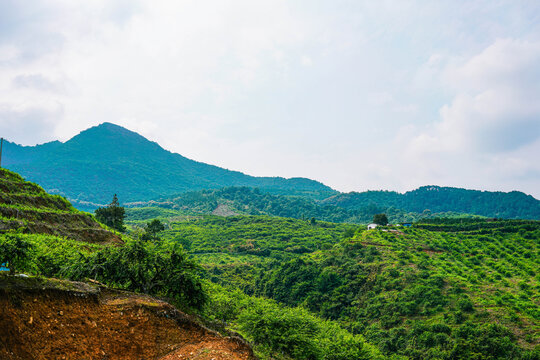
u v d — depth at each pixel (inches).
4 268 838.5
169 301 991.6
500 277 3016.7
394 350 2342.5
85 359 618.5
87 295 730.2
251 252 5546.3
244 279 4114.2
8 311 560.7
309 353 1397.6
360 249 3959.2
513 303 2481.5
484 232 4466.0
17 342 545.0
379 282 3125.0
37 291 638.5
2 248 830.5
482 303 2506.2
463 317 2413.9
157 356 719.7
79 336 647.1
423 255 3681.1
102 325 703.7
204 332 855.7
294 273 3582.7
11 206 1701.5
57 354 590.6
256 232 6909.5
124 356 679.7
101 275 981.8
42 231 1638.8
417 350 2235.5
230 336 911.0
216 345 804.0
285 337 1330.0
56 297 667.4
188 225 7765.8
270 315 1401.3
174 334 801.6
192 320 878.4
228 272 4274.1
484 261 3538.4
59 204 2273.6
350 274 3398.1
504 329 2164.1
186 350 754.8
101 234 2020.2
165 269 1051.9
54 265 1039.0
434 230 4896.7
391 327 2596.0
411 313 2632.9
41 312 620.4
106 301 786.2
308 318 1690.5
